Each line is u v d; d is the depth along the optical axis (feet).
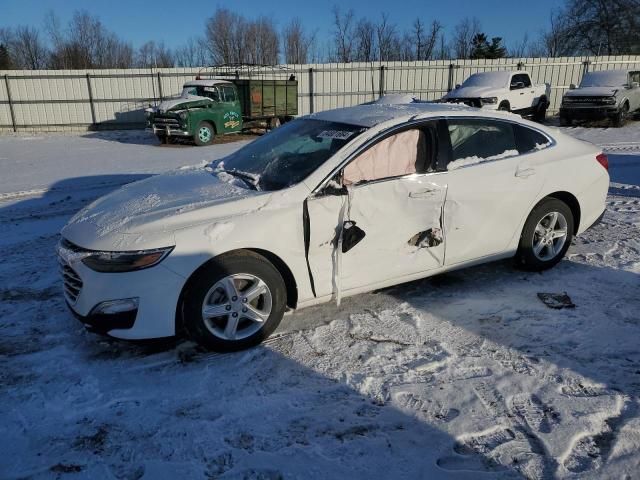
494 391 10.00
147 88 75.10
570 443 8.58
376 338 12.05
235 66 75.66
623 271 15.57
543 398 9.76
